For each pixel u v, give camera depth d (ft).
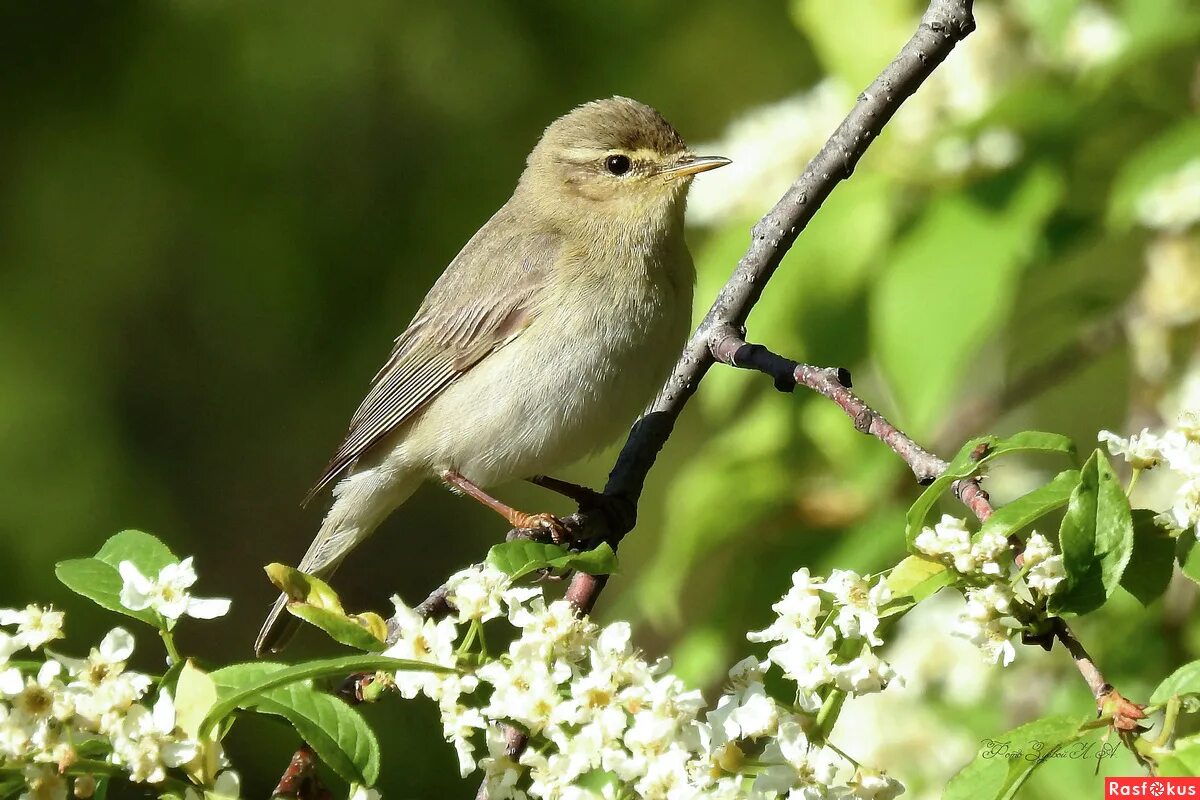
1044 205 27.09
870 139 29.01
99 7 53.88
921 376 25.73
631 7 54.60
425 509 64.64
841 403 23.57
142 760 16.11
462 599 17.52
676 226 34.30
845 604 17.10
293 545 57.82
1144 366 33.45
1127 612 29.32
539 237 34.42
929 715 29.55
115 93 53.88
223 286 55.67
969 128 28.96
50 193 54.44
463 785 51.37
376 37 54.19
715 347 28.37
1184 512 17.58
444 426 34.71
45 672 16.48
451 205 54.95
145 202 54.54
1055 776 25.41
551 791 16.61
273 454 57.72
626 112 35.40
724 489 32.40
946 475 17.60
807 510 32.09
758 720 16.61
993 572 17.02
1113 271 41.06
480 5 54.65
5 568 51.98
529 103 54.85
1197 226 32.73
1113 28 31.04
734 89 54.90
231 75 53.88
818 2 33.96
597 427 33.73
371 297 55.36
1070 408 50.44
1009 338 37.83
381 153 55.52
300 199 54.80
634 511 29.99
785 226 29.22
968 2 28.99
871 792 16.81
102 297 55.72
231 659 56.75
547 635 17.20
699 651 31.35
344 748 16.83
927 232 27.17
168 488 56.24
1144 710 15.89
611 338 33.17
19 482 52.70
